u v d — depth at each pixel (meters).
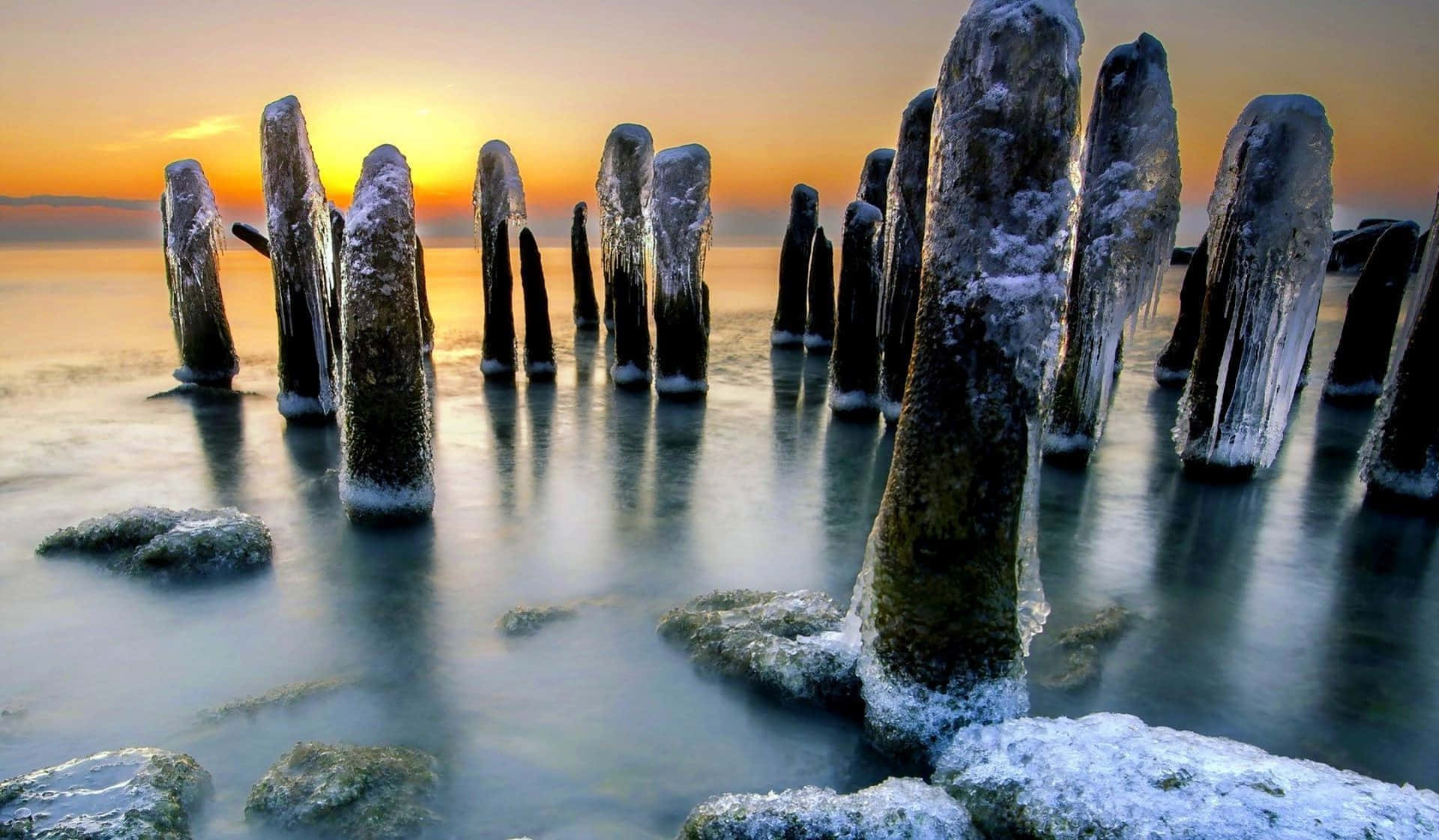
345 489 6.50
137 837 2.92
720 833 2.94
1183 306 12.18
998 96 3.35
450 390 11.91
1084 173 7.70
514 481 7.83
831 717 4.00
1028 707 3.83
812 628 4.57
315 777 3.36
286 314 9.20
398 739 3.89
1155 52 7.11
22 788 3.13
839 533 6.66
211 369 11.30
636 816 3.40
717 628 4.60
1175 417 10.62
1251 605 5.43
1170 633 5.04
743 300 27.28
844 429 9.94
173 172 10.73
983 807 2.97
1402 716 4.20
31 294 23.50
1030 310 3.41
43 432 9.19
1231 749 3.08
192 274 10.95
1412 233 10.61
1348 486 7.79
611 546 6.30
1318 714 4.21
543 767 3.70
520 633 4.87
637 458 8.67
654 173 10.77
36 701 4.14
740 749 3.84
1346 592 5.64
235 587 5.46
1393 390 7.10
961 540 3.50
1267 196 7.09
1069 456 8.09
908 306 9.19
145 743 3.81
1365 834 2.48
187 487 7.43
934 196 3.57
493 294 12.34
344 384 6.32
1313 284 7.14
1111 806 2.75
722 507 7.23
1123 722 3.31
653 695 4.25
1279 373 7.48
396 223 6.04
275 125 8.76
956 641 3.54
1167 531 6.72
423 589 5.50
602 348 16.00
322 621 5.05
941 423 3.51
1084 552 6.30
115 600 5.23
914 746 3.61
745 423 10.16
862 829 2.84
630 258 11.57
